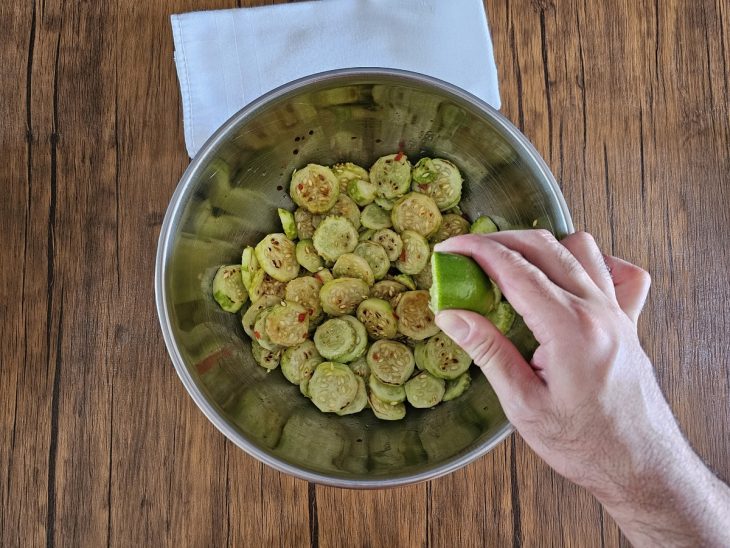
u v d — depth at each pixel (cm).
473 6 49
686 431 49
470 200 47
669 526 33
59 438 47
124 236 49
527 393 32
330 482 36
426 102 40
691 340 50
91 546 47
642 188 50
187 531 47
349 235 46
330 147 46
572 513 48
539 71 51
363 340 44
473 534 48
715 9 51
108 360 48
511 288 32
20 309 48
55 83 49
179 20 48
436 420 43
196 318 41
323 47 49
